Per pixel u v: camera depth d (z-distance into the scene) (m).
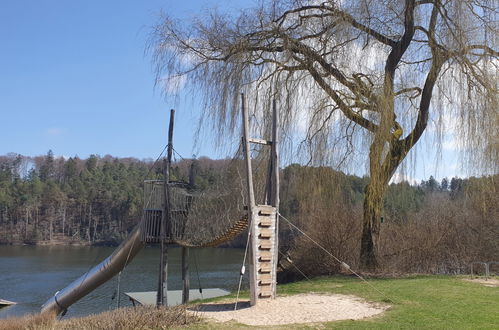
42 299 25.12
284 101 14.35
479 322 7.11
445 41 13.67
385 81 13.62
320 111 14.21
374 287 10.88
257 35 15.00
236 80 14.70
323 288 11.14
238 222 9.38
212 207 11.62
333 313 7.96
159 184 10.80
